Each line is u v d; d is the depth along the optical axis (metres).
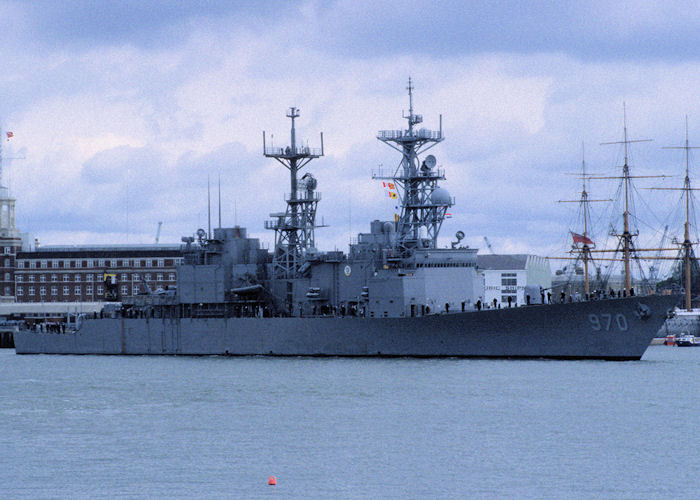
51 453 194.00
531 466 177.00
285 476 173.50
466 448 190.25
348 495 162.38
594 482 167.38
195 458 187.25
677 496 159.75
